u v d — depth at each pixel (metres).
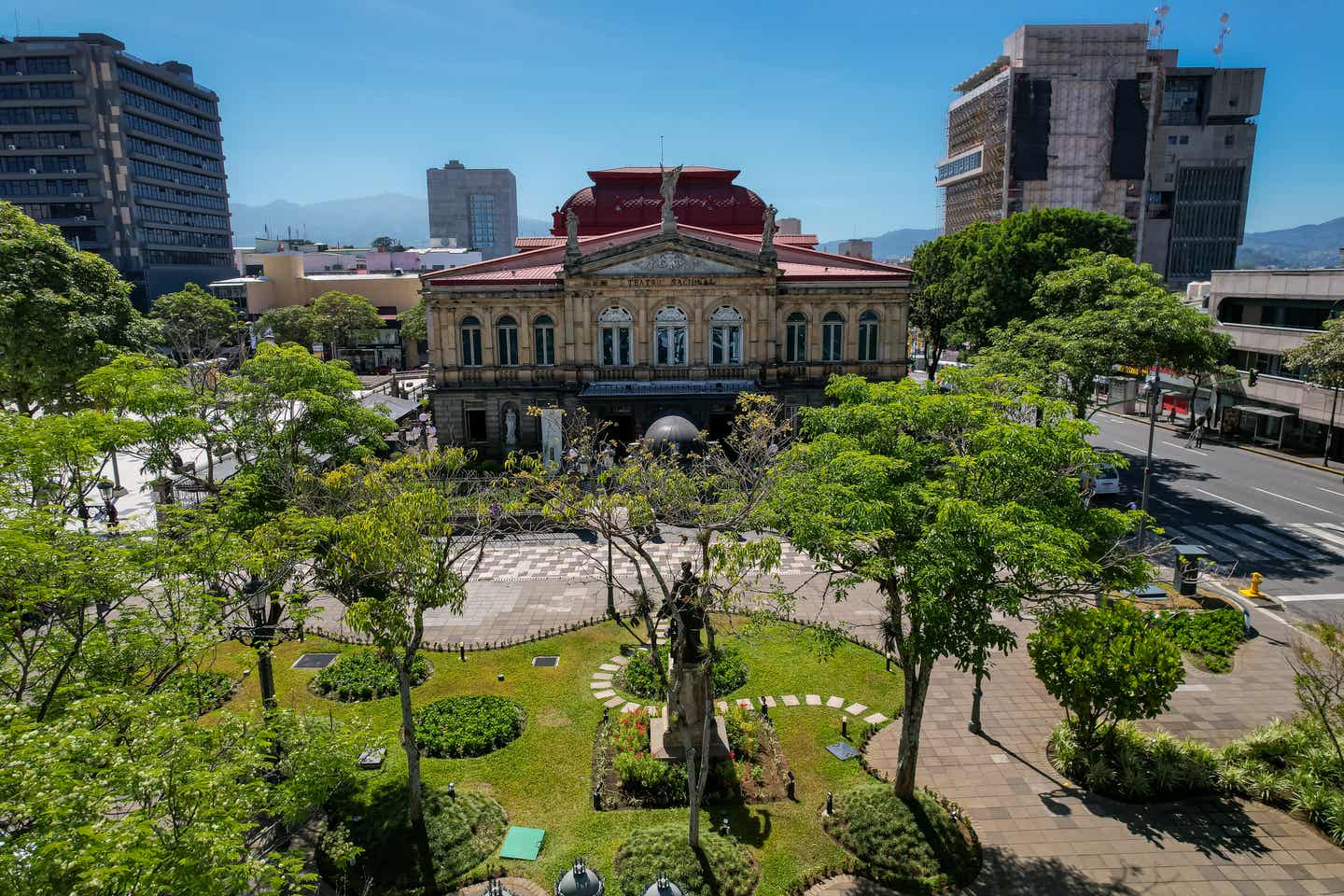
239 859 14.52
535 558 47.88
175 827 13.80
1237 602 40.84
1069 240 73.19
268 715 20.78
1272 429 73.44
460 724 29.88
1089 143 152.12
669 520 26.66
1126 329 47.78
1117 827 24.95
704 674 25.03
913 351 136.12
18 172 138.12
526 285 63.44
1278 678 33.69
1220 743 29.11
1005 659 35.62
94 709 16.16
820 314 65.81
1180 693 32.62
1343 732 26.64
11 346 48.25
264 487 32.72
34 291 48.91
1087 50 149.62
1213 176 166.12
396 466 25.12
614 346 64.50
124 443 28.30
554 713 31.27
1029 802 26.17
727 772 27.11
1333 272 65.81
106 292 55.91
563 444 58.44
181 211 157.12
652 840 23.73
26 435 21.98
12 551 17.25
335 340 120.88
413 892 22.33
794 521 21.81
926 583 19.92
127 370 30.11
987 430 22.61
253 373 35.62
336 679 33.19
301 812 18.91
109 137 139.50
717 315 64.19
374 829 24.39
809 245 81.06
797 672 34.28
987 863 23.44
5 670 18.73
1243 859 23.53
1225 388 77.69
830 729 30.17
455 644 37.03
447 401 65.12
